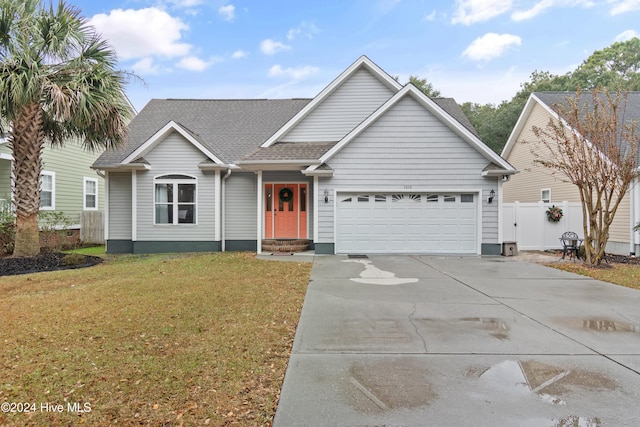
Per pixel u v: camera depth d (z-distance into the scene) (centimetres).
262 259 1093
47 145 1505
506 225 1340
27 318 509
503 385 323
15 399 302
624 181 966
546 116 1580
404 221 1214
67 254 1094
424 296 646
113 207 1360
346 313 541
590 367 359
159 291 666
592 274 861
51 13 952
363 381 331
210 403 295
